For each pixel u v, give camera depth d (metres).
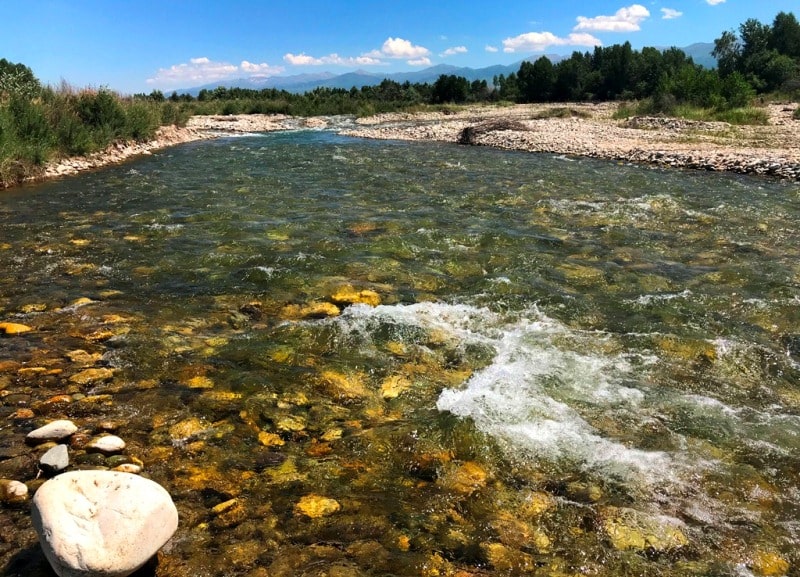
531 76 76.81
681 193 14.13
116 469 3.98
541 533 3.55
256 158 21.52
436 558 3.32
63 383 5.18
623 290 7.71
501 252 9.27
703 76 37.56
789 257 9.09
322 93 67.38
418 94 69.44
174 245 9.53
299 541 3.43
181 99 63.25
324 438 4.52
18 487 3.73
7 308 6.88
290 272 8.16
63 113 20.64
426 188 14.99
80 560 2.78
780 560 3.35
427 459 4.25
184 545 3.34
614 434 4.58
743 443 4.49
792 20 66.94
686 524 3.63
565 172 17.73
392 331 6.33
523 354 5.89
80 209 12.31
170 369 5.47
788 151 19.88
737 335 6.38
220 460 4.19
